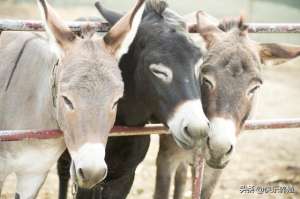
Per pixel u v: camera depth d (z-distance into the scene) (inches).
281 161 437.1
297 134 514.6
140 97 228.8
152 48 217.3
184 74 210.7
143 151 257.4
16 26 203.2
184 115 204.4
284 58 244.1
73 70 183.6
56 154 231.5
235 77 222.7
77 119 181.3
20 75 239.0
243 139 490.6
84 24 212.7
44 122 223.5
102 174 176.7
